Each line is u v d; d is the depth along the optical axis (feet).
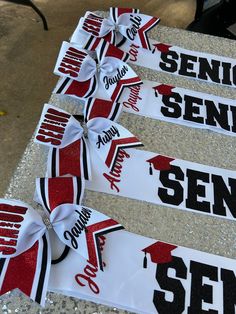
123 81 2.60
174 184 2.18
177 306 1.75
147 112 2.51
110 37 2.87
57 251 1.81
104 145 2.23
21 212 1.79
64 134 2.21
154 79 2.74
